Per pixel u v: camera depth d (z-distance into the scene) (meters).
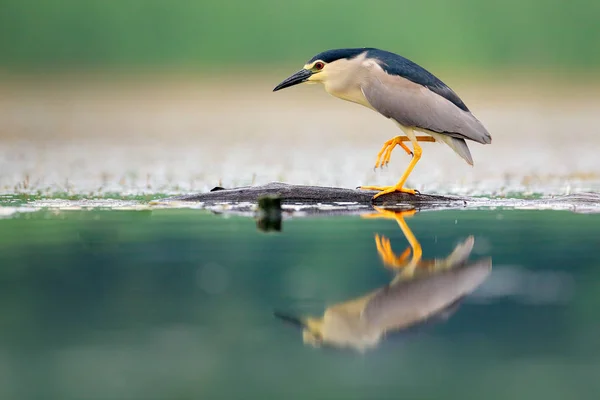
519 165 23.06
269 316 8.50
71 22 52.31
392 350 7.66
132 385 6.79
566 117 38.59
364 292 9.34
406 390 6.73
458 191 17.42
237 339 7.87
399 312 8.64
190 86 50.69
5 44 51.81
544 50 52.50
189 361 7.25
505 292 9.26
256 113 41.47
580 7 53.16
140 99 45.41
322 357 7.44
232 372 7.07
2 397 6.51
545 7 52.62
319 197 15.30
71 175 20.41
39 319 8.34
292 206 14.95
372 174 20.80
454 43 52.03
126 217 14.04
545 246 11.51
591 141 29.69
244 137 31.77
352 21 52.16
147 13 52.66
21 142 29.45
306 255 11.05
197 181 19.14
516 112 40.88
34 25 52.09
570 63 52.88
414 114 14.49
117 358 7.31
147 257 10.91
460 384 6.83
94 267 10.37
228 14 52.91
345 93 15.30
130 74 52.28
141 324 8.21
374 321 8.38
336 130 34.66
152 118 38.28
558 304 8.82
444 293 9.25
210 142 29.92
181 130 34.03
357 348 7.65
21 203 15.57
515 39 52.78
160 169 21.81
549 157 25.08
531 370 7.13
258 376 7.02
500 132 33.19
